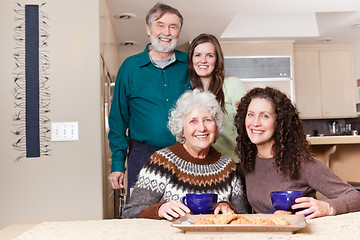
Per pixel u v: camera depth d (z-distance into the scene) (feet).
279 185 4.98
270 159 5.04
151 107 7.57
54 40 8.27
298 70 22.39
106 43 11.29
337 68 22.62
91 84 8.29
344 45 22.65
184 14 15.81
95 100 8.29
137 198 4.96
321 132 23.34
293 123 4.95
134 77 7.75
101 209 8.25
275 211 3.85
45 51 8.23
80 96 8.27
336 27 19.24
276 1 14.70
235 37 20.16
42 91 8.21
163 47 7.51
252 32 20.21
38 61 8.21
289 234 2.91
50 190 8.19
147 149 7.51
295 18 20.15
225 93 7.49
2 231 5.14
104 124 9.41
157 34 7.49
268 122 4.87
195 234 3.00
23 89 8.16
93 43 8.33
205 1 14.46
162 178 5.01
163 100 7.59
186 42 20.02
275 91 5.01
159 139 7.45
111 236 3.00
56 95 8.23
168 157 5.11
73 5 8.32
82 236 3.02
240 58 20.93
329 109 22.56
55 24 8.29
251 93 5.12
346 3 15.19
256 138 4.91
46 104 8.21
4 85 8.13
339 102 22.62
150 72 7.73
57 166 8.21
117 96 7.98
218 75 7.41
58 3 8.30
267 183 5.07
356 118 22.66
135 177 7.47
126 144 8.12
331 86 22.61
